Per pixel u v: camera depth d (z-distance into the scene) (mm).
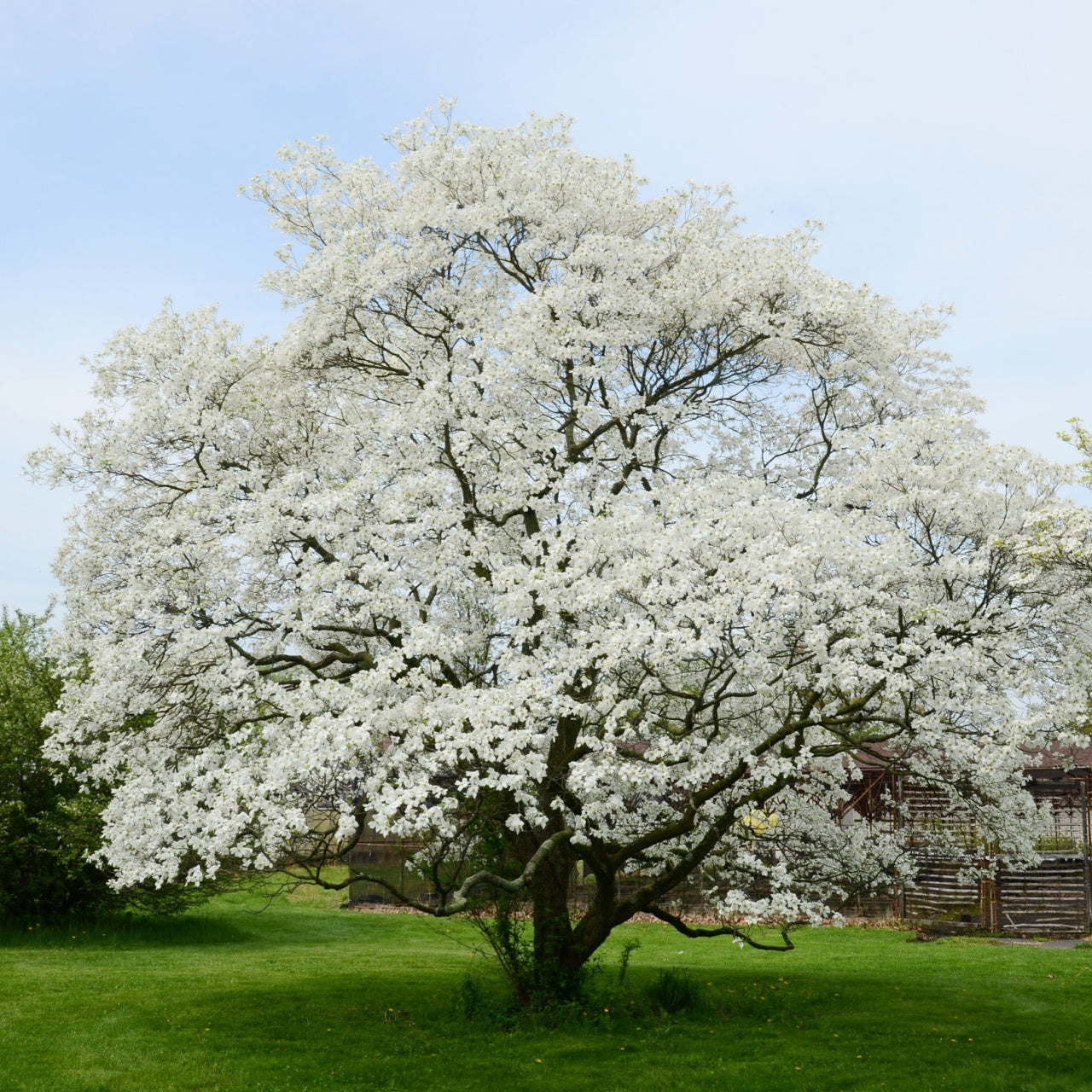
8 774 23672
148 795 13102
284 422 15328
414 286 15188
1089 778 27250
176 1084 11906
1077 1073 12586
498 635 14609
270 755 12641
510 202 15531
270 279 16078
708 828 14203
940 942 25953
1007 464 12859
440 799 12055
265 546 13195
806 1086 11969
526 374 14234
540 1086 11922
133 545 13961
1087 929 27172
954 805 14938
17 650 25047
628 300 14609
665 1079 12141
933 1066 12789
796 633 12164
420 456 13984
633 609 12781
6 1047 13367
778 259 14633
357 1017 15234
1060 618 12867
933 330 16891
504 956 15016
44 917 24594
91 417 14656
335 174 16844
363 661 13977
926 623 12195
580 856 14180
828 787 16312
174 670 13453
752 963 21844
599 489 14203
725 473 16234
